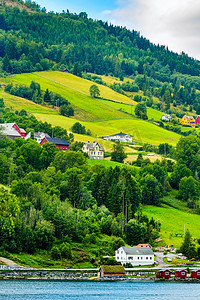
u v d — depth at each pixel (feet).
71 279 571.69
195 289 556.51
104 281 581.53
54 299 471.21
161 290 542.57
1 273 540.11
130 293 519.19
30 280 544.62
